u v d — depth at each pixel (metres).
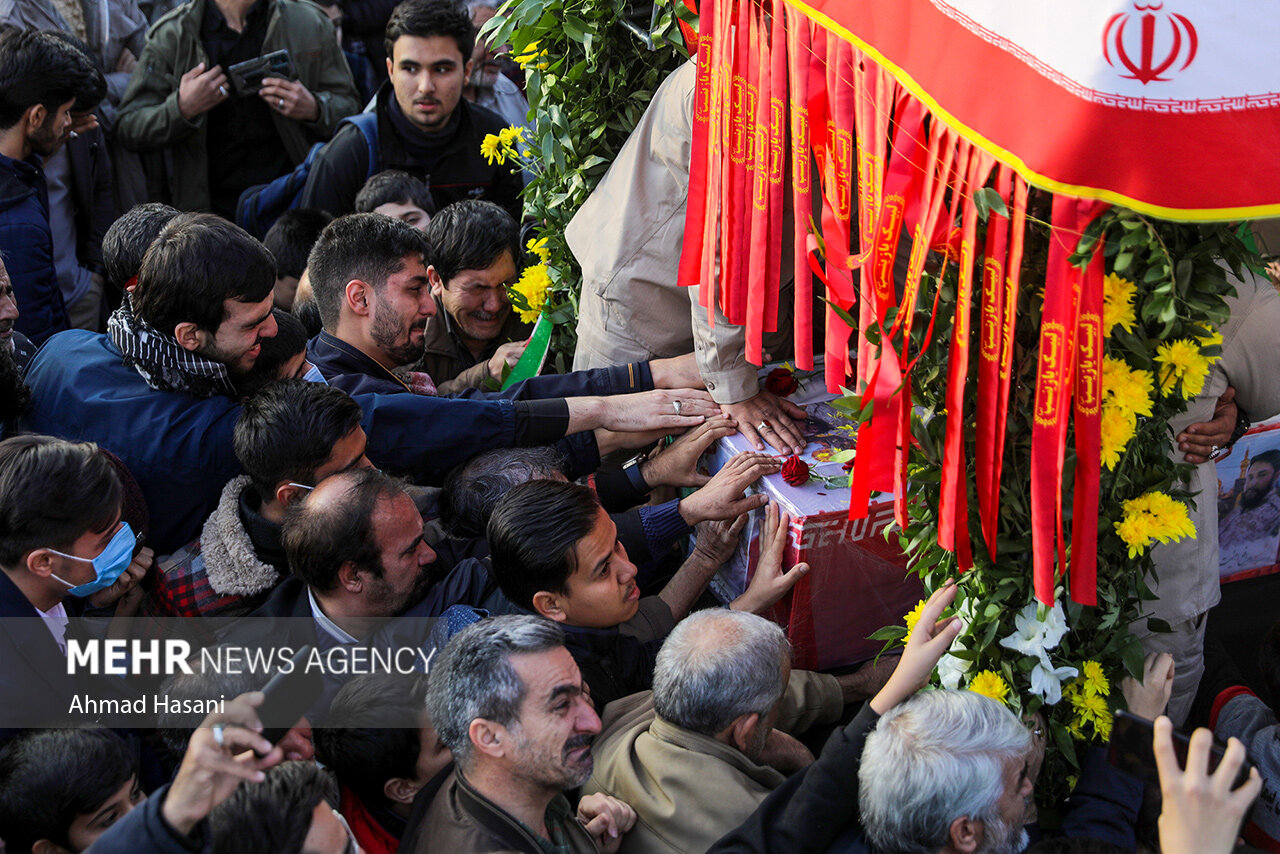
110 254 3.17
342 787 2.12
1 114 3.66
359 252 3.17
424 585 2.56
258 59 4.82
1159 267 1.52
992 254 1.63
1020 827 1.86
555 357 3.88
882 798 1.79
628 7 3.32
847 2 1.86
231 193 5.10
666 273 3.16
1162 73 1.34
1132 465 1.88
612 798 2.16
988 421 1.72
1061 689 2.02
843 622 2.77
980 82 1.51
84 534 2.18
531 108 3.58
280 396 2.52
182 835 1.47
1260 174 1.34
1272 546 3.12
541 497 2.43
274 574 2.55
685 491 3.23
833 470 2.76
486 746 1.84
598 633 2.49
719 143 2.60
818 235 2.19
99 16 4.88
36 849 1.84
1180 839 1.51
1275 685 2.46
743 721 2.16
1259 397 2.46
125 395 2.73
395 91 4.55
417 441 2.97
